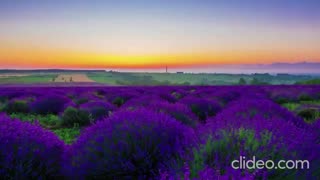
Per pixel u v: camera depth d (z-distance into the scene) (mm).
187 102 12523
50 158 4590
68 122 12023
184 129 4969
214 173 3094
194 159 3564
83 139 4941
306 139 4098
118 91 25625
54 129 11078
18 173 4102
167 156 4285
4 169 4062
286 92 23312
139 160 4320
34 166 4383
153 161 4344
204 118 12117
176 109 7473
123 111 5602
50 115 14891
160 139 4547
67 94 24547
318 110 12992
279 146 3600
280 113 7523
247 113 6980
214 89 28672
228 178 2979
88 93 24812
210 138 3959
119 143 4453
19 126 4867
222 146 3756
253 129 4234
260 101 8312
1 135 4406
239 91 24203
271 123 4680
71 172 4402
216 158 3367
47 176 4512
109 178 4301
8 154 4180
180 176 3271
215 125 4641
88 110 12320
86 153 4566
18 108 15805
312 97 22031
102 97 22625
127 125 4750
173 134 4688
